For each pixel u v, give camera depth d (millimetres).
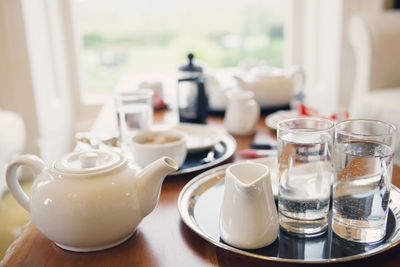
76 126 2416
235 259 534
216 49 2410
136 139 848
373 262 517
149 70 2420
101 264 527
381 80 1938
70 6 2197
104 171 539
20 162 569
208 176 759
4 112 1858
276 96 1283
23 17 1894
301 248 537
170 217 646
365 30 1907
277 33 2467
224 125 1196
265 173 531
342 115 1054
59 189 524
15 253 557
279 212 589
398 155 1678
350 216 542
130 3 2295
